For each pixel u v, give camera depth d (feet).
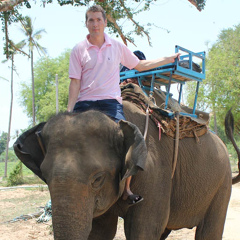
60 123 10.18
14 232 27.20
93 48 12.42
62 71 154.92
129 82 15.64
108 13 38.29
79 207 9.27
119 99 12.40
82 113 10.48
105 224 13.28
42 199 49.29
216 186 16.24
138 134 10.16
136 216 12.15
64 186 9.22
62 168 9.34
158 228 12.62
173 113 14.01
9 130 122.42
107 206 10.49
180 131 14.60
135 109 13.41
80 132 9.91
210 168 15.70
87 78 12.36
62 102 130.82
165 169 13.17
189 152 14.84
